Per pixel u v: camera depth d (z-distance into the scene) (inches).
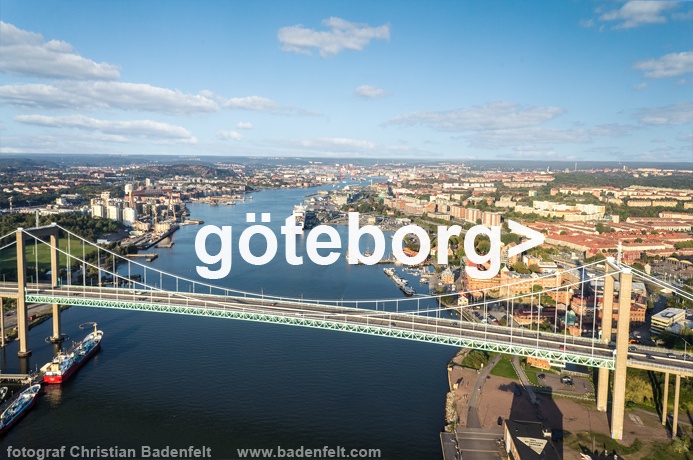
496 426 6574.8
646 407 7027.6
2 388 7303.2
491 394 7450.8
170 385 7667.3
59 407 7032.5
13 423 6569.9
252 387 7628.0
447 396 7391.7
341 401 7273.6
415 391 7613.2
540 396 7401.6
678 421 6643.7
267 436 6373.0
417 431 6555.1
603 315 7322.8
